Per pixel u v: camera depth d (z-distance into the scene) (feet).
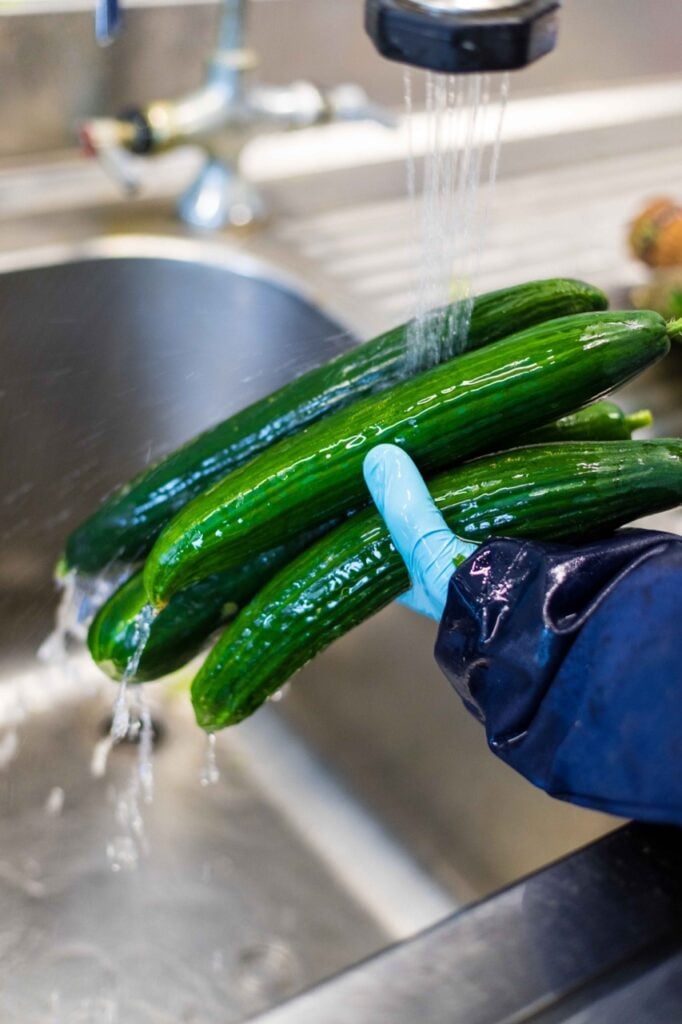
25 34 5.47
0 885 4.45
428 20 2.90
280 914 4.50
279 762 4.95
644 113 7.61
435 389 3.14
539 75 7.44
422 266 3.50
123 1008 4.19
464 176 3.45
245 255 5.48
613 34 7.55
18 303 5.14
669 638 2.85
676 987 3.12
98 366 5.19
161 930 4.41
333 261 5.54
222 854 4.65
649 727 2.85
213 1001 4.24
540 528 3.12
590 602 2.89
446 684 4.55
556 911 3.22
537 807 4.33
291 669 3.29
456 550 3.07
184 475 3.47
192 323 5.44
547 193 6.74
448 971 3.12
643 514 3.17
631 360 3.13
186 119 5.34
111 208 5.65
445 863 4.62
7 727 4.84
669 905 3.25
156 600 3.25
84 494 5.03
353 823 4.78
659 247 5.48
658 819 2.89
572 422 3.39
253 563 3.38
